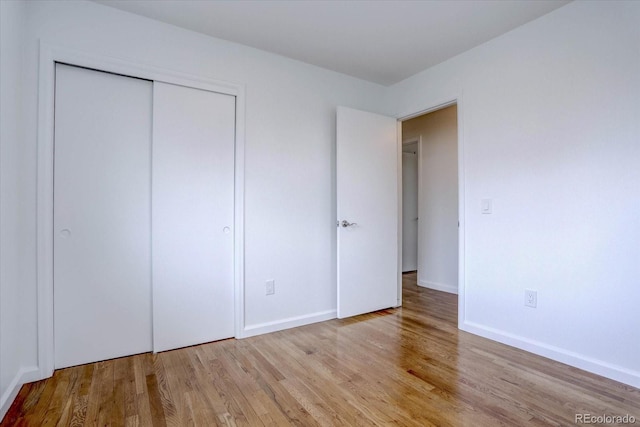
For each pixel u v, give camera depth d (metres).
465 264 2.72
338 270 2.99
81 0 2.05
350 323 2.94
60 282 2.03
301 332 2.72
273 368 2.06
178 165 2.38
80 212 2.09
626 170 1.87
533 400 1.70
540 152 2.24
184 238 2.40
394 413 1.60
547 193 2.21
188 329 2.42
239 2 2.09
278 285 2.79
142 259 2.29
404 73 3.17
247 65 2.64
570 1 2.07
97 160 2.14
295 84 2.88
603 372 1.94
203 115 2.47
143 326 2.30
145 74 2.25
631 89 1.85
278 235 2.79
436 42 2.58
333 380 1.91
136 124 2.27
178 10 2.17
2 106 1.61
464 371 2.02
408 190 5.40
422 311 3.30
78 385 1.85
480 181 2.61
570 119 2.09
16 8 1.78
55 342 2.02
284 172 2.82
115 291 2.20
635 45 1.83
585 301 2.03
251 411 1.61
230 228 2.59
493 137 2.52
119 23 2.17
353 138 3.08
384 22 2.31
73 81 2.07
